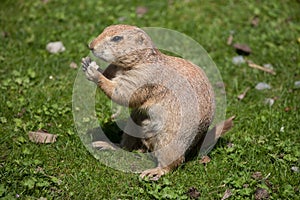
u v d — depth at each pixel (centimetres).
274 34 1067
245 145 751
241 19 1110
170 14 1115
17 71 904
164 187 666
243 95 886
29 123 773
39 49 986
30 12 1103
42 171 686
